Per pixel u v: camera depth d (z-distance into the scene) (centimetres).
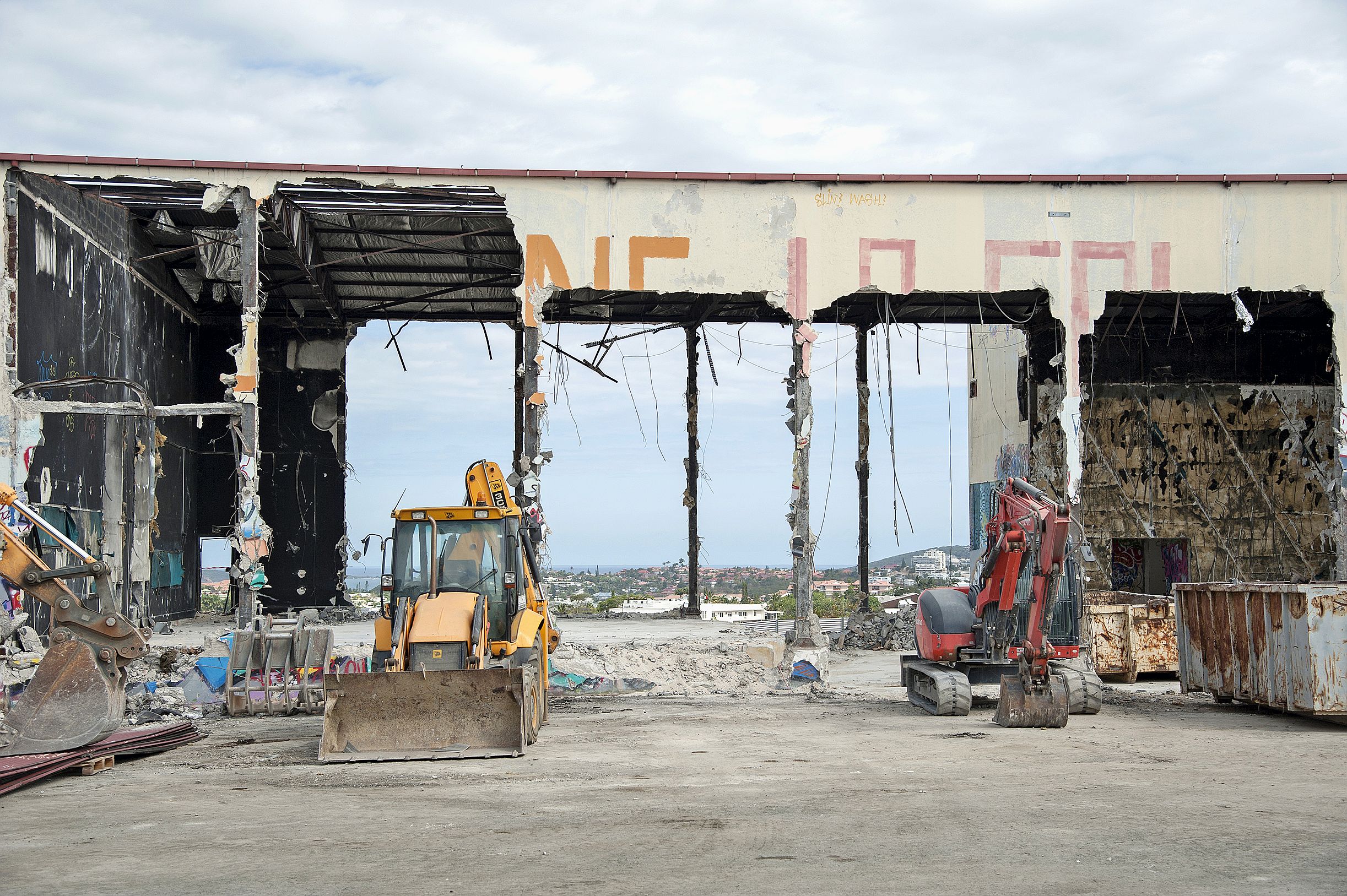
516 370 2973
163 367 2567
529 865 664
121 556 2242
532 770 1026
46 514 1839
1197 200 2158
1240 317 2156
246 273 1966
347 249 2548
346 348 3045
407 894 605
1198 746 1186
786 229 2111
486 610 1257
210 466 2916
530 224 2075
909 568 10888
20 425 1739
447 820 798
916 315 2883
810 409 2073
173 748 1212
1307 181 2164
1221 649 1542
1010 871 643
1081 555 1493
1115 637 1909
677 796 887
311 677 1564
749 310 2844
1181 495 2912
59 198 1916
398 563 1303
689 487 3044
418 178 2041
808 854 688
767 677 1897
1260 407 2942
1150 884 613
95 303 2091
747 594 4466
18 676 1506
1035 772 1009
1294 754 1123
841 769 1027
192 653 1698
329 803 872
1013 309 2825
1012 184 2138
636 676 1852
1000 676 1563
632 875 640
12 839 758
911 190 2128
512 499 1352
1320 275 2164
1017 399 3108
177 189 2027
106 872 662
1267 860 668
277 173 1989
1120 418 2927
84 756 1041
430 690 1135
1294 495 2927
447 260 2623
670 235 2095
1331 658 1320
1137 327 2941
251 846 723
